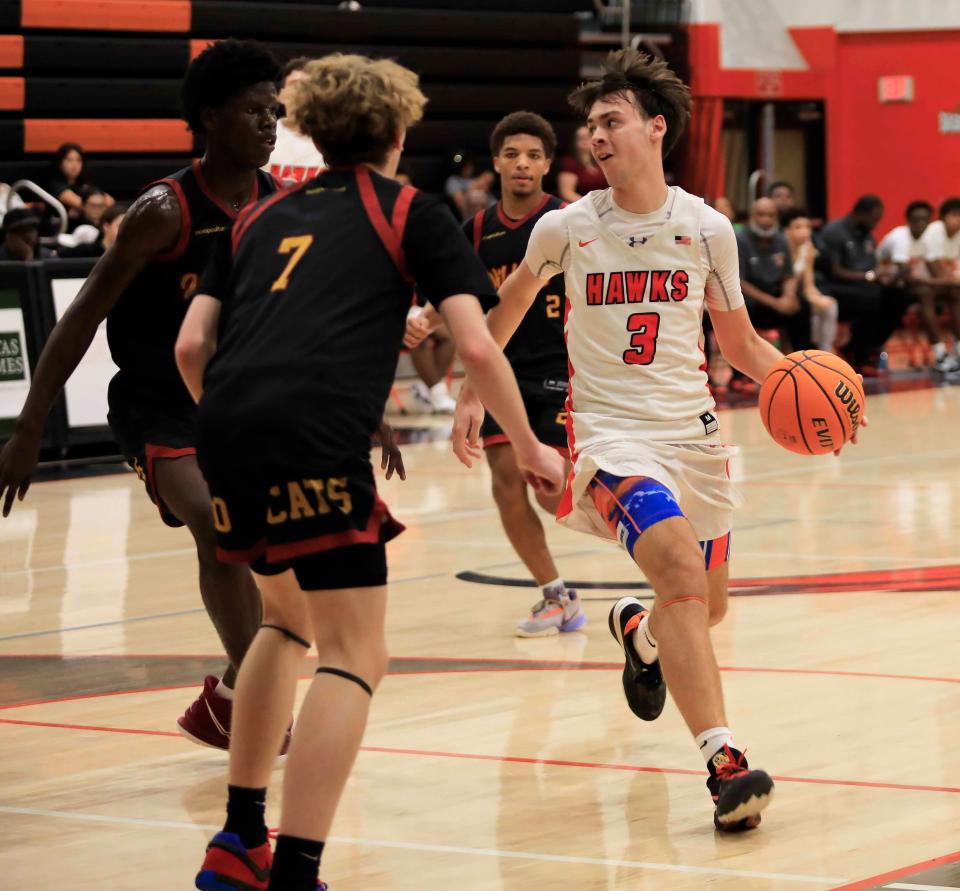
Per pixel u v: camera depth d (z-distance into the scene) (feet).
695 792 22.75
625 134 23.16
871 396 82.99
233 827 18.12
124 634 34.81
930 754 24.13
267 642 18.47
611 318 23.58
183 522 24.79
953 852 19.69
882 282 92.68
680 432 23.40
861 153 123.13
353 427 17.11
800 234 86.74
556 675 30.37
